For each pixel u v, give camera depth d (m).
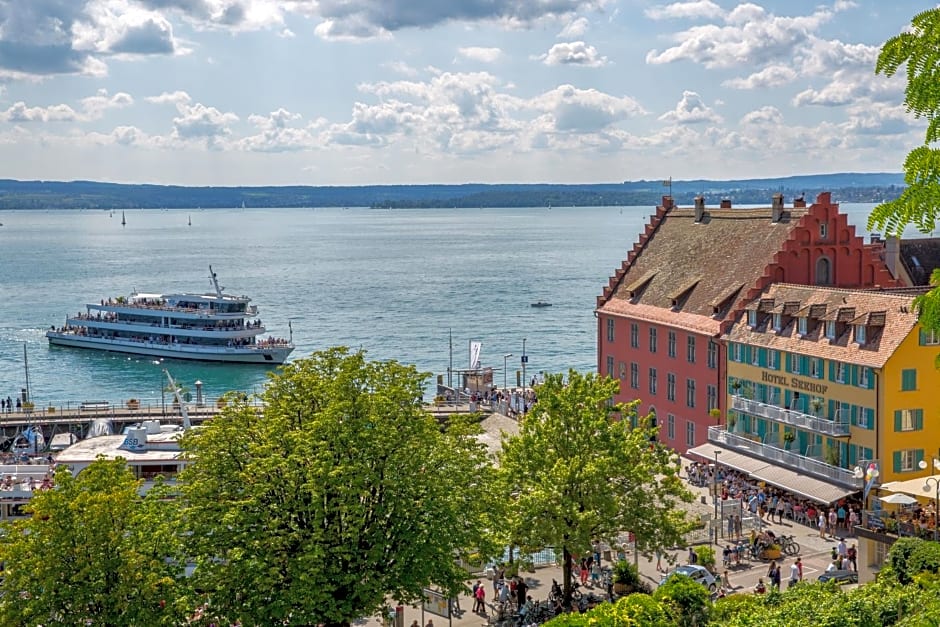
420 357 184.75
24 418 127.00
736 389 89.75
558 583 63.88
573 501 58.03
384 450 52.34
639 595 39.53
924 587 37.56
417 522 51.38
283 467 49.66
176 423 124.69
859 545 61.56
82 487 49.06
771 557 66.31
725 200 110.31
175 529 48.78
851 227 93.69
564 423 61.50
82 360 190.12
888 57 14.96
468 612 60.09
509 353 187.38
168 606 46.19
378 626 59.00
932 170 14.79
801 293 86.06
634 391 107.94
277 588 48.38
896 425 73.62
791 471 78.19
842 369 77.25
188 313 192.00
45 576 44.56
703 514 70.31
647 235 117.06
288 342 188.62
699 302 98.62
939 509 60.47
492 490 55.59
